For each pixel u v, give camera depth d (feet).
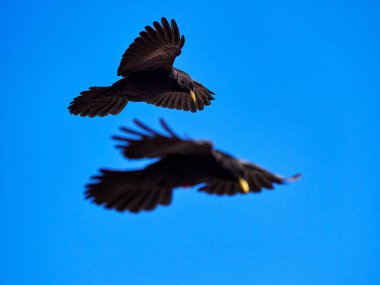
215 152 32.24
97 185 32.58
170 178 32.24
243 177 32.42
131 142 30.58
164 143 30.60
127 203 33.06
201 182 32.89
